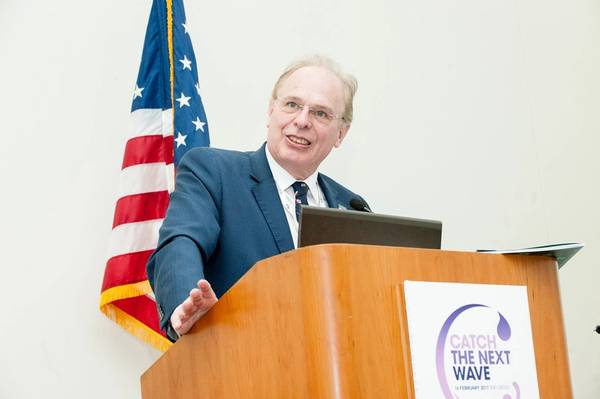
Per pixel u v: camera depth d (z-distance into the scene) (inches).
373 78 282.2
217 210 144.8
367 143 275.7
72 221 233.3
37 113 237.5
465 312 105.0
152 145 233.3
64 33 245.8
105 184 239.0
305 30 277.7
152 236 227.0
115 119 244.7
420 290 101.7
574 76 310.5
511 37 305.4
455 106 290.5
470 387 102.4
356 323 97.0
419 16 294.5
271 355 100.8
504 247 283.9
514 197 290.0
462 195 283.4
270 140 162.1
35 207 231.0
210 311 111.9
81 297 229.1
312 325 96.4
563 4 315.6
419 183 278.8
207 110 258.2
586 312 288.8
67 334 225.5
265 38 271.6
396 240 126.4
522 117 299.1
